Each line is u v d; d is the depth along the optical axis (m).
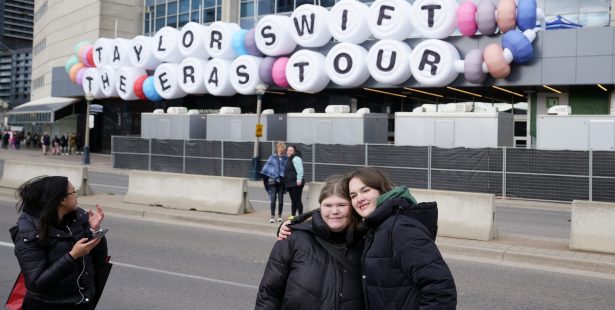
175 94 33.88
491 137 21.92
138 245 10.59
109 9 47.03
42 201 3.92
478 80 24.77
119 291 7.50
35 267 3.83
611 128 19.52
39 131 62.06
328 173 23.59
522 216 16.30
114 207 14.66
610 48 23.12
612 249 9.77
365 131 24.86
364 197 3.33
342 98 32.94
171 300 7.13
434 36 25.31
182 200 14.70
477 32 25.17
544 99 27.25
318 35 28.17
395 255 3.06
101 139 46.59
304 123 26.27
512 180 19.78
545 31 24.05
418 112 23.52
